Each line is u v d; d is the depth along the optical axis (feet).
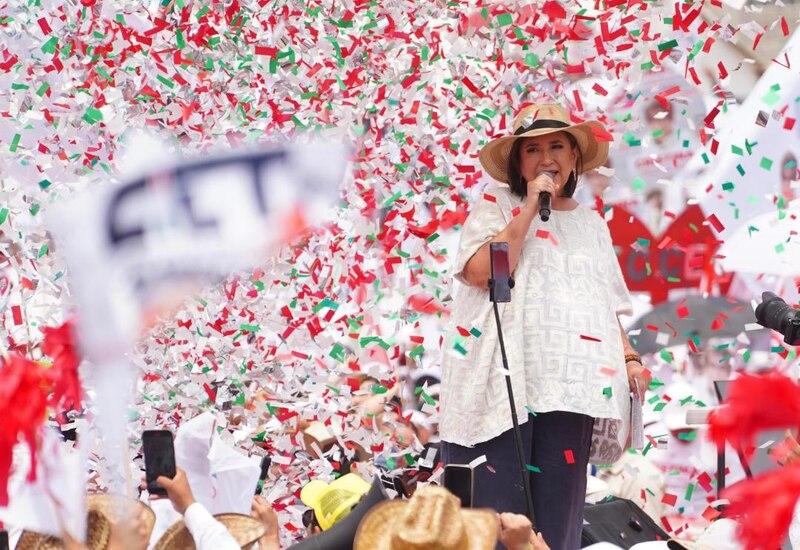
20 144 37.40
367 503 22.90
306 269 37.96
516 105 38.40
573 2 38.27
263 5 39.19
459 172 38.37
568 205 31.45
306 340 37.68
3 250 35.04
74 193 34.88
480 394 29.30
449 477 21.39
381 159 38.22
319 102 38.34
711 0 38.68
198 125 37.52
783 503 14.29
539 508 29.37
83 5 39.27
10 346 33.83
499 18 37.78
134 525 18.28
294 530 34.83
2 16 38.70
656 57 38.19
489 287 27.94
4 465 16.38
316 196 15.10
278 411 36.88
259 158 14.99
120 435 16.30
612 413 29.37
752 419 14.01
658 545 24.98
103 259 15.03
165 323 36.14
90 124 37.55
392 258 38.55
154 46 38.96
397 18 39.06
